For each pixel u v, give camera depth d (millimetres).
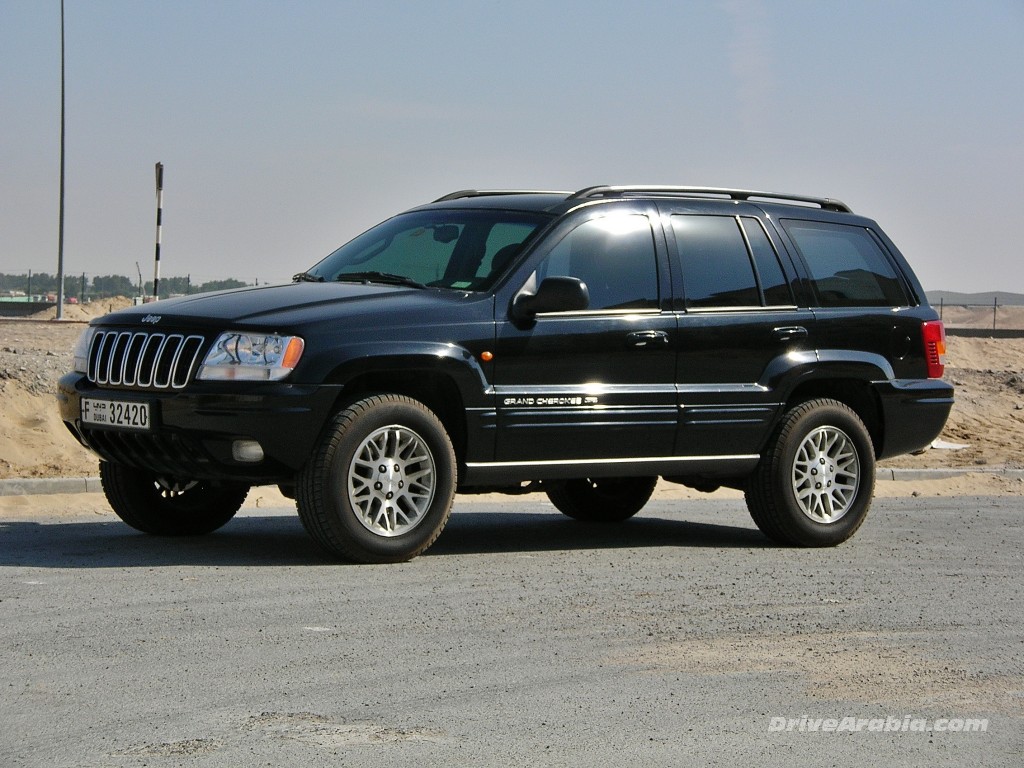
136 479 9031
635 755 4707
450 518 11414
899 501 13023
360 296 8266
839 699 5520
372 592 7266
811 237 10000
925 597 7754
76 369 8656
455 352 8188
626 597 7406
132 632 6188
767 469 9531
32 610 6582
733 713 5258
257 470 7848
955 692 5680
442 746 4727
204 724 4887
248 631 6277
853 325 9930
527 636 6391
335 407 8039
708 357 9203
